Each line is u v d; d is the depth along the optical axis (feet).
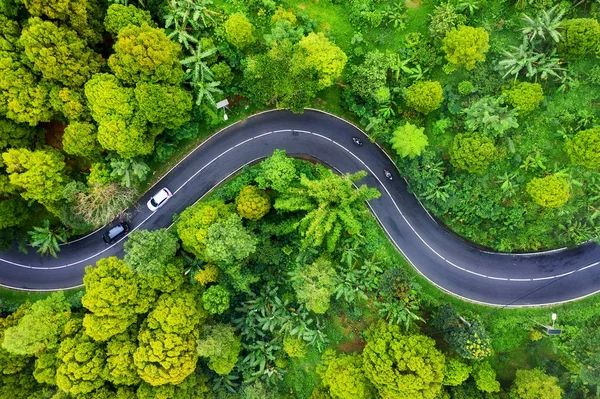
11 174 108.58
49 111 110.83
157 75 107.96
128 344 110.32
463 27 114.62
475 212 129.29
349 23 128.26
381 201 138.72
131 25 107.34
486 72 123.54
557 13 120.47
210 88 119.55
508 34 124.06
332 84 129.59
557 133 122.52
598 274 134.62
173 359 106.93
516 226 129.49
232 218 113.60
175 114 114.21
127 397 110.11
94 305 105.81
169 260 121.49
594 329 123.13
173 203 139.33
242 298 132.46
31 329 107.65
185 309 112.06
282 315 128.57
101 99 106.11
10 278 139.13
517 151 124.98
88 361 107.34
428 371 108.68
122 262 112.37
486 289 136.98
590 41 112.27
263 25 128.47
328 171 127.44
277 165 115.24
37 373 109.91
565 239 127.54
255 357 131.54
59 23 106.11
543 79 122.01
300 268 122.72
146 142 116.88
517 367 133.18
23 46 104.42
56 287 139.85
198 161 138.82
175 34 117.60
